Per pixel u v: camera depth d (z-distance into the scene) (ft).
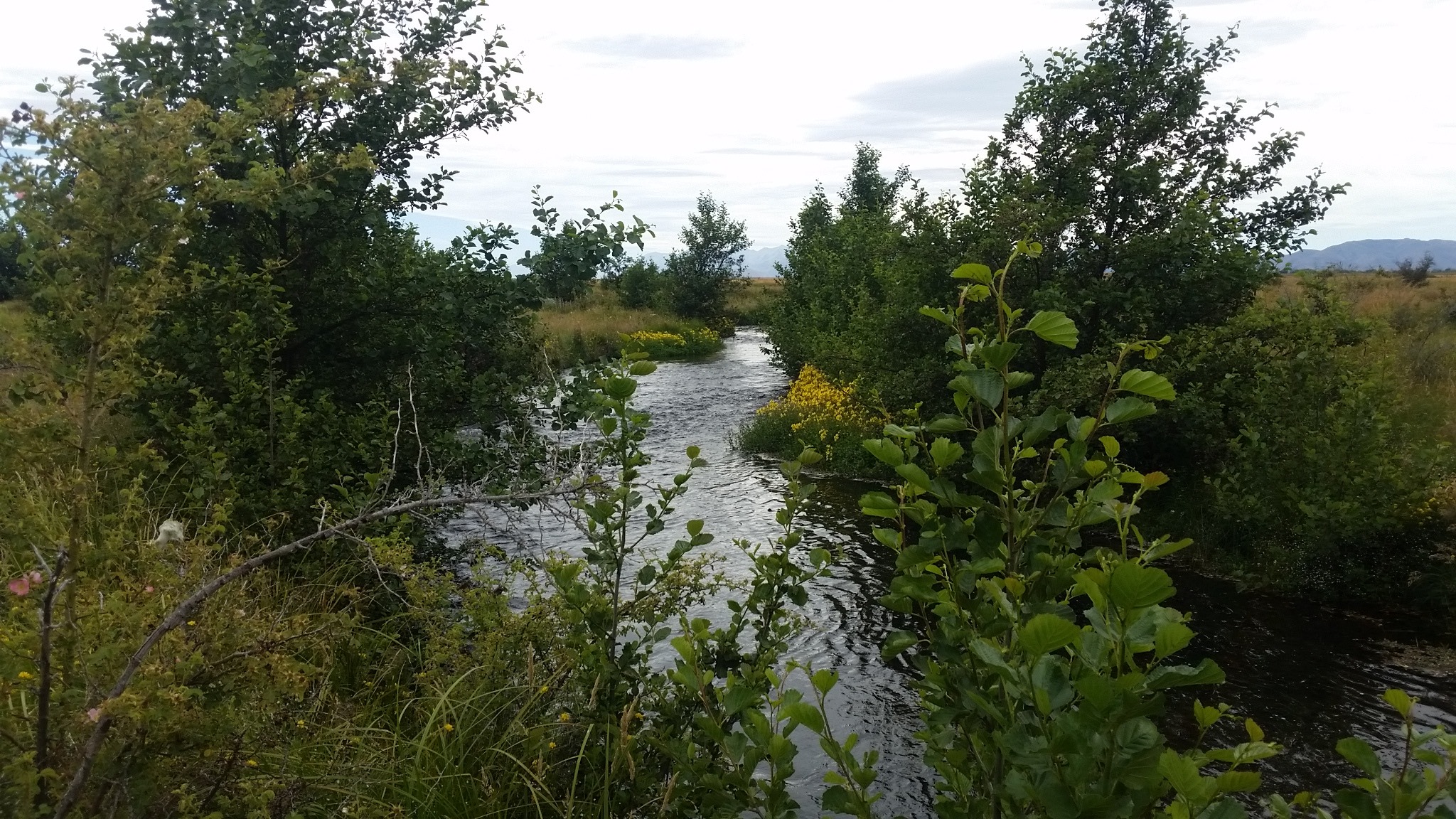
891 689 18.89
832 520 31.32
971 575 6.57
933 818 14.25
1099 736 5.02
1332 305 26.71
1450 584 21.75
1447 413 33.37
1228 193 32.22
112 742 7.01
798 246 80.28
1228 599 23.63
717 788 8.11
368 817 9.41
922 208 46.03
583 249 20.57
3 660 6.80
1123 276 30.17
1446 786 5.00
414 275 21.13
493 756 10.75
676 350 96.48
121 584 8.32
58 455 7.43
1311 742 16.38
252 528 15.87
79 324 7.07
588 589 12.07
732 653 10.78
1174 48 30.73
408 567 13.42
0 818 6.40
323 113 20.53
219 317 17.65
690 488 35.94
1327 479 23.40
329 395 18.81
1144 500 29.48
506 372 21.74
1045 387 27.22
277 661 7.70
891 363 35.14
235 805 8.21
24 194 6.83
